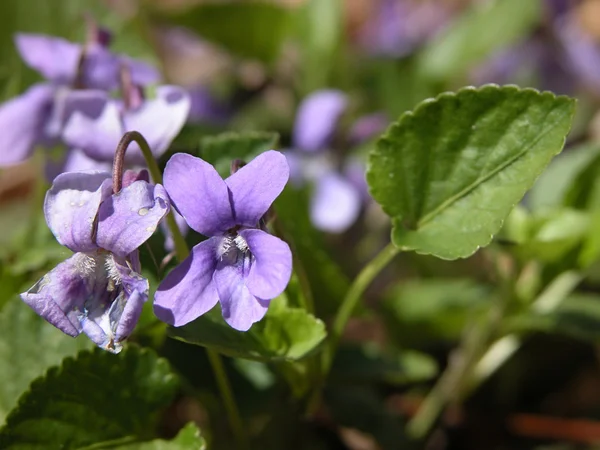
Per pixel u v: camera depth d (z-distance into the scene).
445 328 0.26
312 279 0.23
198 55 0.42
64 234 0.18
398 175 0.20
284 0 0.47
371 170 0.20
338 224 0.29
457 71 0.34
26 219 0.30
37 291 0.18
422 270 0.29
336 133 0.31
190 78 0.41
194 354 0.23
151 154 0.19
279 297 0.20
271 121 0.35
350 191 0.30
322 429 0.25
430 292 0.26
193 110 0.35
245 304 0.18
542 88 0.36
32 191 0.34
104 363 0.20
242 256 0.18
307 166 0.31
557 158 0.31
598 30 0.45
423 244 0.20
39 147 0.24
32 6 0.29
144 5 0.33
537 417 0.27
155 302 0.17
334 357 0.24
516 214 0.23
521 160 0.19
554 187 0.26
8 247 0.25
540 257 0.23
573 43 0.35
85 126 0.22
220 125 0.34
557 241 0.22
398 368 0.24
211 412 0.23
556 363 0.28
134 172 0.18
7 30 0.28
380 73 0.33
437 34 0.41
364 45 0.42
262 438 0.23
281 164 0.18
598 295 0.28
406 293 0.26
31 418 0.19
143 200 0.18
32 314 0.21
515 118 0.19
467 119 0.19
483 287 0.27
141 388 0.20
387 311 0.26
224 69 0.39
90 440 0.20
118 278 0.18
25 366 0.21
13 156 0.22
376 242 0.31
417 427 0.25
